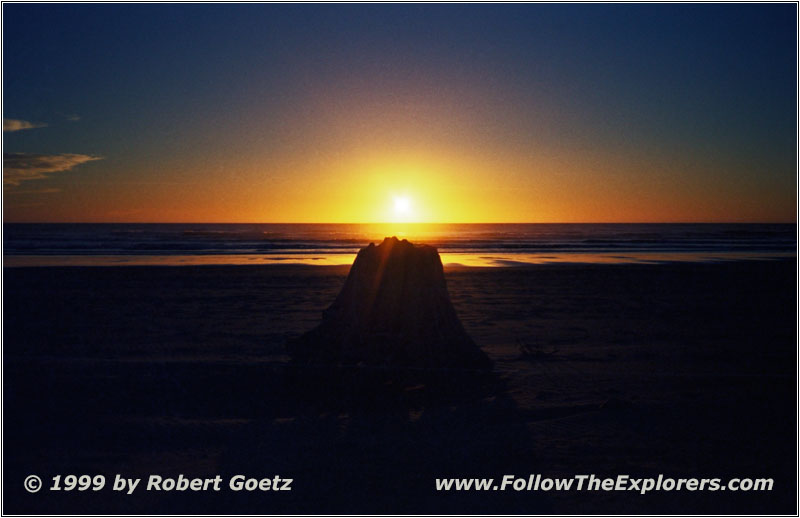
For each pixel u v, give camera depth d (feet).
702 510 13.24
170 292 51.60
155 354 28.37
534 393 21.57
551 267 78.28
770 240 181.68
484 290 53.93
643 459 15.62
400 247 24.70
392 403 20.43
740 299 48.14
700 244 153.38
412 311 23.91
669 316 40.04
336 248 128.26
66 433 17.61
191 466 15.43
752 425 17.95
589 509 13.30
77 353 28.40
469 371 23.09
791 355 28.35
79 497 13.80
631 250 124.98
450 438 17.20
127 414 19.35
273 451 16.35
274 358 27.50
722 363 26.63
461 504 13.51
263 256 101.19
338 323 24.36
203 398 21.12
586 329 35.35
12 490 14.08
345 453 16.20
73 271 68.23
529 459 15.70
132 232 252.42
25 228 343.46
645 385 22.62
